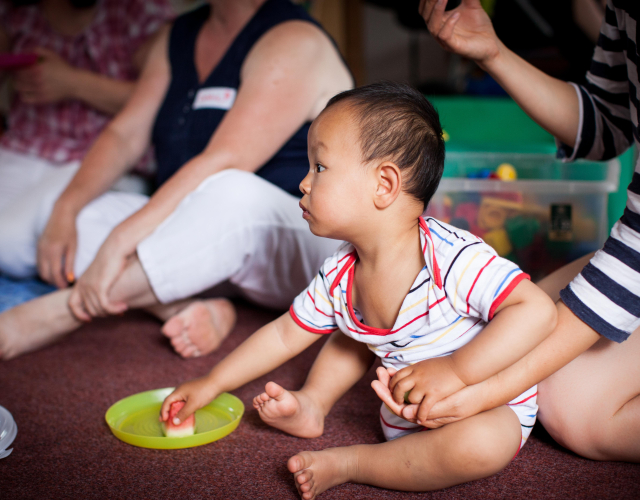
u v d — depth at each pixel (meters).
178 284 1.23
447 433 0.74
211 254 1.23
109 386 1.16
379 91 0.81
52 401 1.09
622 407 0.80
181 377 1.20
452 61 3.27
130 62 1.87
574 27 1.98
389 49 4.54
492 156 1.79
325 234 0.82
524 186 1.61
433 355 0.82
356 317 0.85
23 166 1.86
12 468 0.86
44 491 0.79
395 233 0.81
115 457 0.89
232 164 1.30
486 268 0.75
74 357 1.32
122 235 1.23
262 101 1.31
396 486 0.77
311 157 0.81
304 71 1.34
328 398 0.96
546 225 1.60
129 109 1.59
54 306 1.27
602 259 0.75
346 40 3.64
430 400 0.72
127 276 1.22
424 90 3.03
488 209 1.64
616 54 0.95
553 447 0.89
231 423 0.96
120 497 0.78
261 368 0.92
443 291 0.77
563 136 1.03
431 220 0.84
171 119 1.51
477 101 2.32
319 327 0.90
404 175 0.78
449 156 1.82
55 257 1.43
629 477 0.80
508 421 0.76
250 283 1.38
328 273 0.88
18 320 1.27
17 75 1.78
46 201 1.62
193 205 1.22
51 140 1.88
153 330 1.52
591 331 0.75
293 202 1.32
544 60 2.55
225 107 1.42
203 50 1.51
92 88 1.79
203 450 0.91
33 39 1.89
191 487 0.80
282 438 0.94
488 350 0.71
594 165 1.63
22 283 1.70
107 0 1.84
